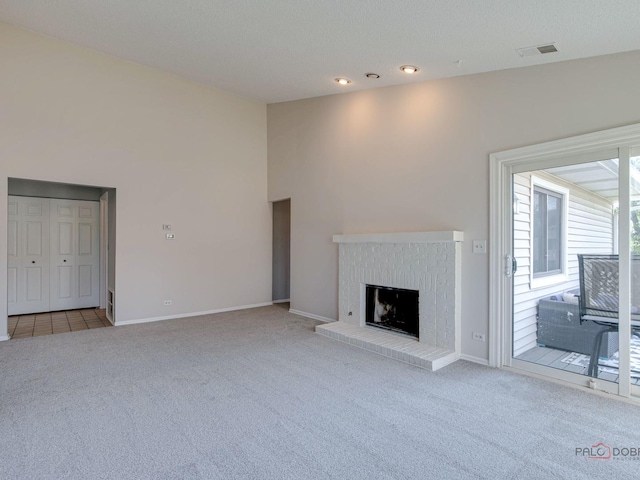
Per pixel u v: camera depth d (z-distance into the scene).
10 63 4.30
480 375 3.24
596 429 2.32
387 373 3.29
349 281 4.85
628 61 2.69
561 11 2.24
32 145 4.43
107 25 3.91
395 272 4.23
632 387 2.76
